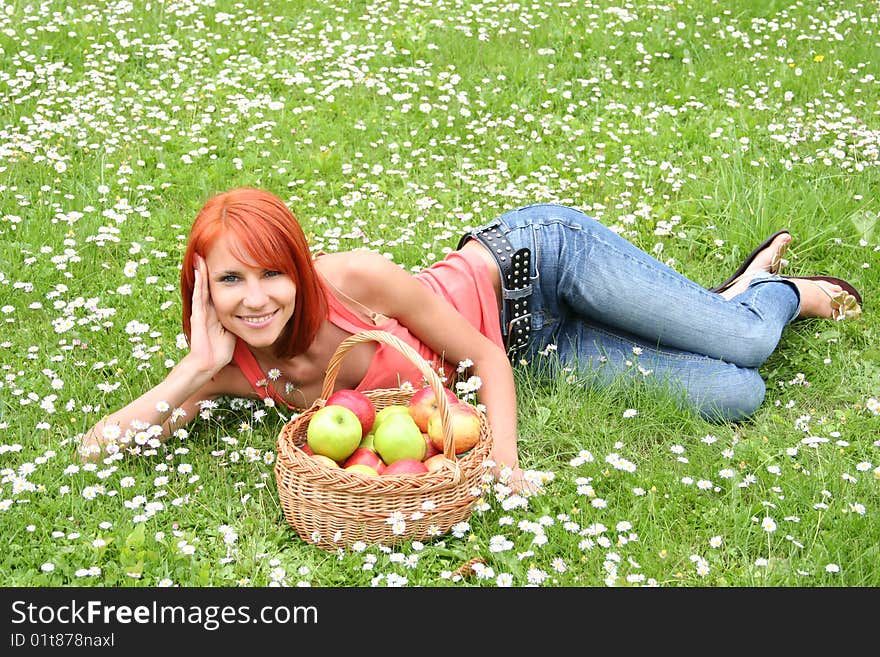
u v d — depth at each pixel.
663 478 3.39
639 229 5.30
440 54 7.68
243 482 3.35
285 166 5.83
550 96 7.00
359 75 7.11
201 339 3.31
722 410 3.86
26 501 3.17
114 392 3.84
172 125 6.23
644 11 8.63
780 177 5.73
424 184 5.67
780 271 4.91
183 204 5.46
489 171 5.78
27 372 3.95
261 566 3.03
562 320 3.98
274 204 3.17
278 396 3.62
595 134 6.48
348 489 2.94
